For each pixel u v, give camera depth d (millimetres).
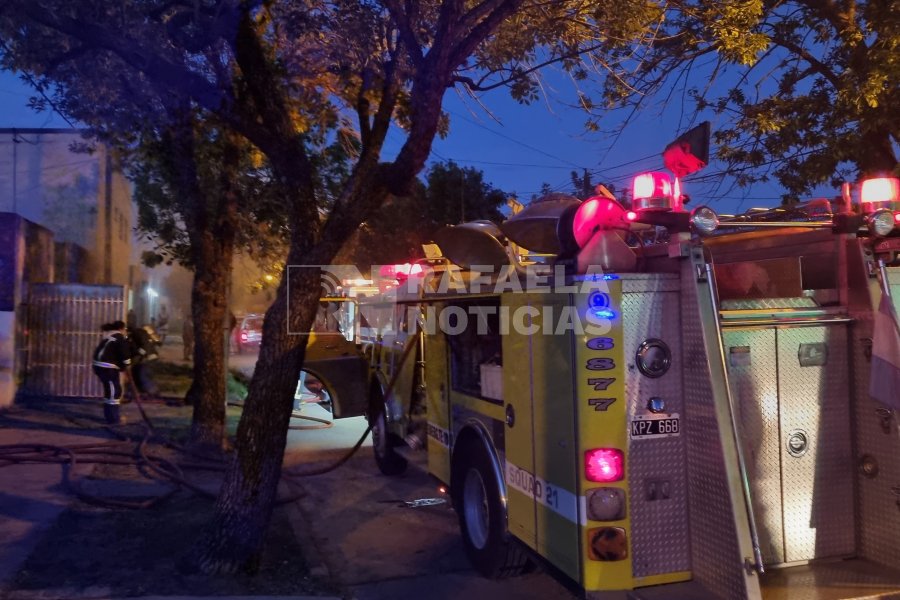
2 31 7645
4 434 10234
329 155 12367
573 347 4023
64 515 6707
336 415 10914
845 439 4219
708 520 3818
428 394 7141
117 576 5359
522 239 4938
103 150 18125
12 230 12484
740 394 4066
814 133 10562
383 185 5789
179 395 15375
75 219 21609
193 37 7512
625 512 3934
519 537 4895
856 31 9641
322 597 5215
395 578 5773
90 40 6785
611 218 4195
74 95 8703
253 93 6023
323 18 7926
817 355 4195
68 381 13695
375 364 9570
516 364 4883
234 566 5461
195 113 9547
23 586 5109
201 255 9562
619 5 8312
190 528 6488
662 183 4012
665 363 4004
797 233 4641
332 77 9453
